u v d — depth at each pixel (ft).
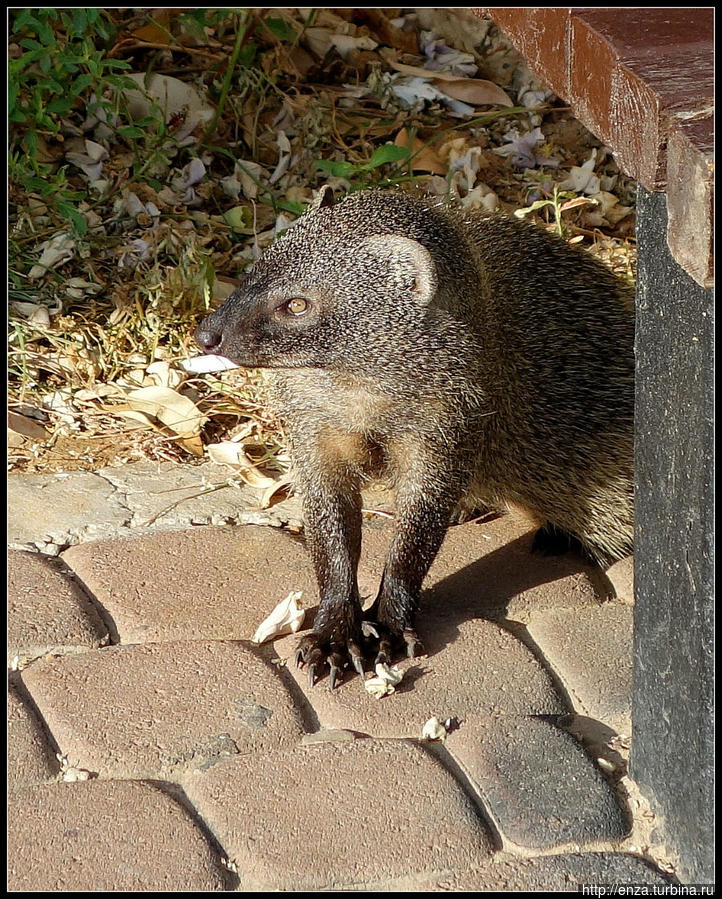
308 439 14.93
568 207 22.98
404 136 25.55
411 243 13.83
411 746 12.67
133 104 24.80
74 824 11.60
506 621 15.21
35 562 15.58
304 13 27.48
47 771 12.40
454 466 14.88
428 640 14.56
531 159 25.79
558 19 12.32
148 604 15.03
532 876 11.22
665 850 11.53
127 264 22.02
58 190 22.04
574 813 11.82
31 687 13.50
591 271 17.53
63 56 22.65
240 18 25.84
